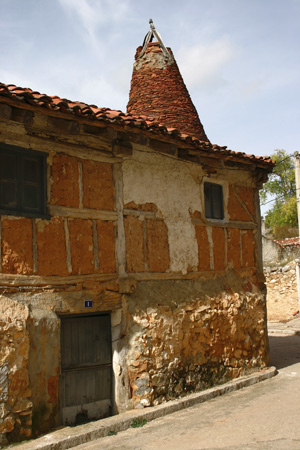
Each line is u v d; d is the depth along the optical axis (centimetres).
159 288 813
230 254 966
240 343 935
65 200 706
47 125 676
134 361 741
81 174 730
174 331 800
